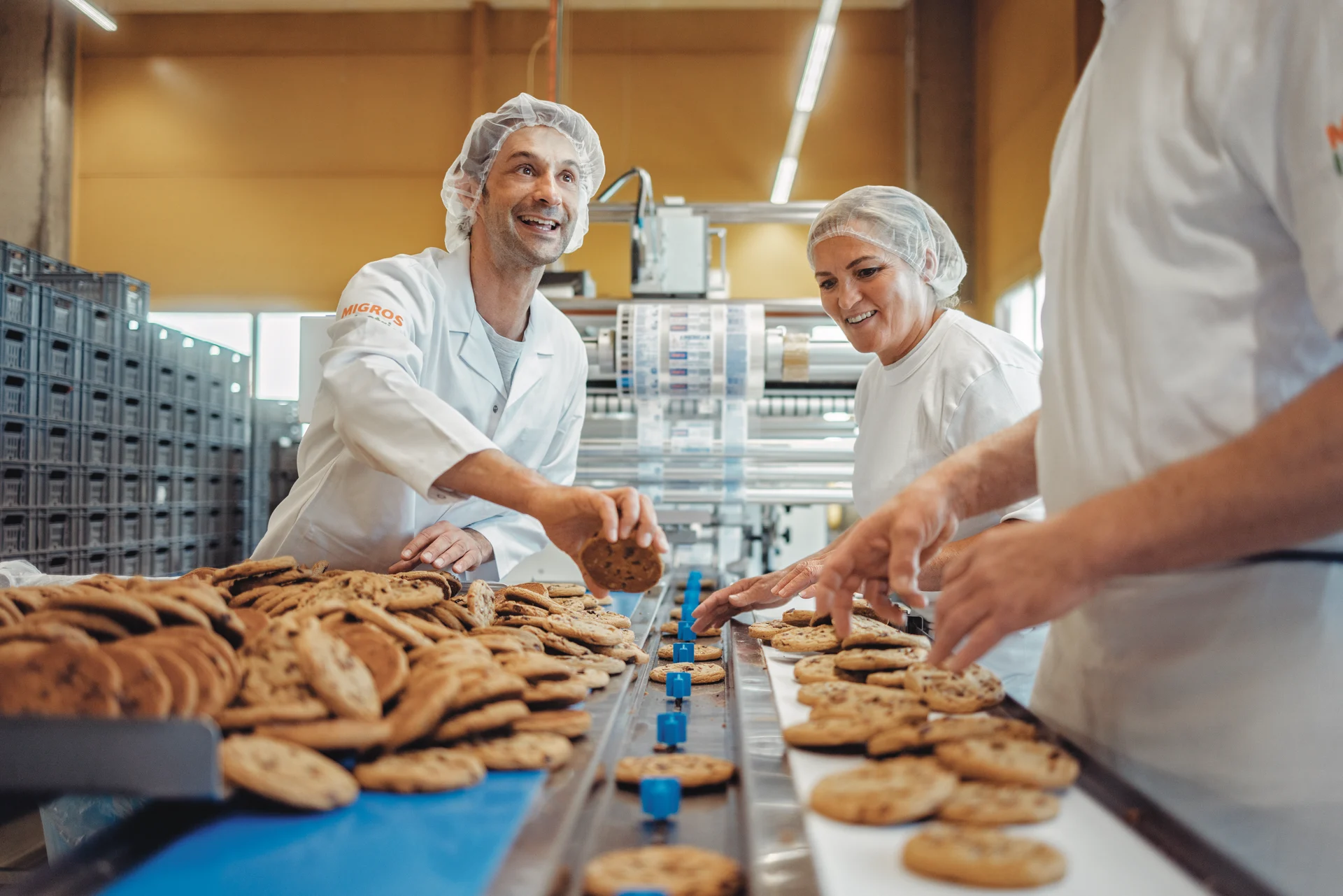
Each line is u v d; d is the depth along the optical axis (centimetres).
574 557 123
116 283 424
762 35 834
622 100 832
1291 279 89
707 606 166
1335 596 89
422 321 183
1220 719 91
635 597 225
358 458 169
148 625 89
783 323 314
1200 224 91
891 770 78
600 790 85
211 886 59
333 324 178
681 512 323
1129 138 98
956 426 178
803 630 150
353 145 824
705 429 317
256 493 535
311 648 85
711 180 830
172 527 453
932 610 191
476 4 822
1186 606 94
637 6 833
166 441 450
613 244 820
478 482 134
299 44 829
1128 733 98
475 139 193
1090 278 102
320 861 62
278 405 541
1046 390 110
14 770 64
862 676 118
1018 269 651
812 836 68
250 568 137
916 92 765
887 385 199
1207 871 59
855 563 108
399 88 827
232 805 72
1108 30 106
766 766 87
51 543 369
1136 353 95
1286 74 83
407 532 194
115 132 821
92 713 69
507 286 202
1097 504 78
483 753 83
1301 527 73
